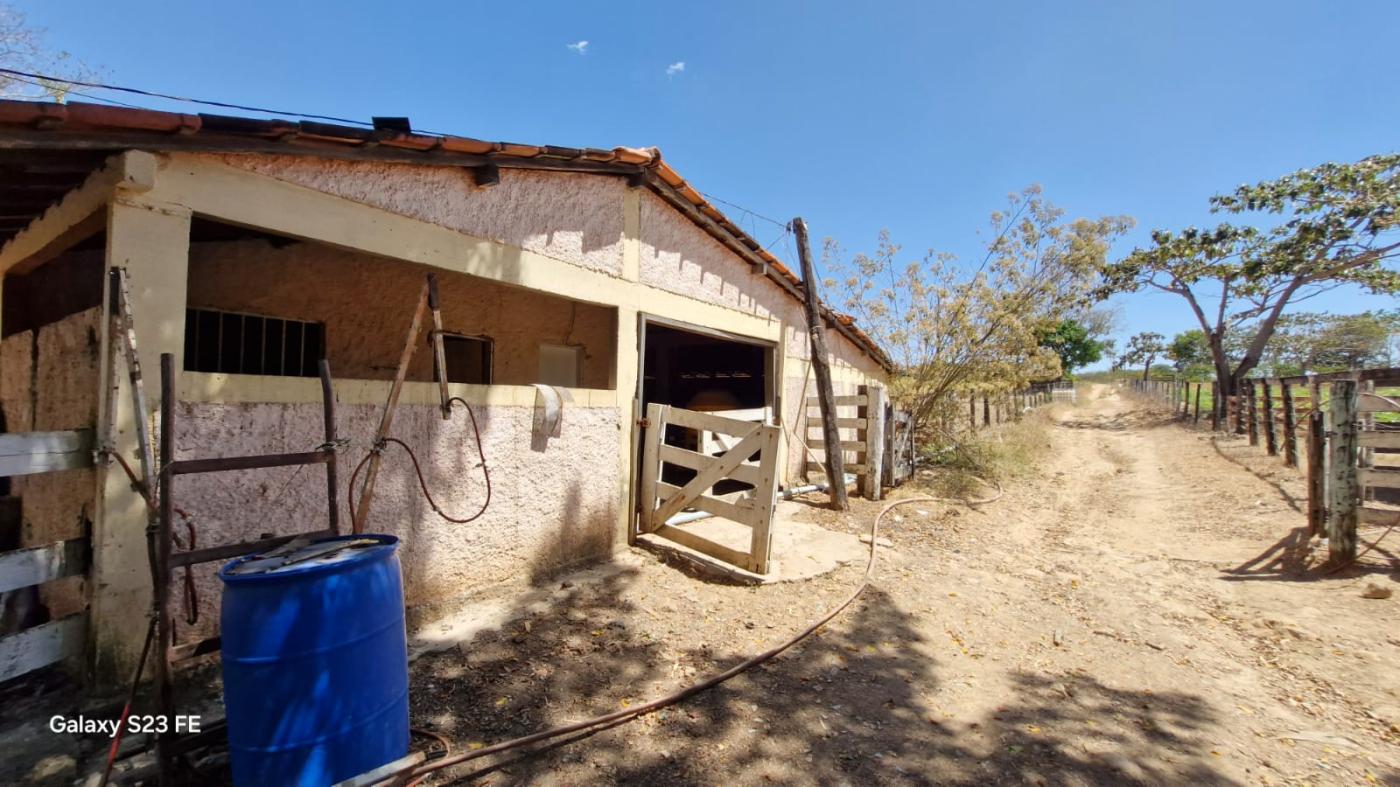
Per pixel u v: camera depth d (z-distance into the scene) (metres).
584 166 5.54
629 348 6.21
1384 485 6.33
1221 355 22.98
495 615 4.51
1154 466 13.70
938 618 4.94
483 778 2.83
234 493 3.43
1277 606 5.25
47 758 2.68
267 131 3.34
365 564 2.59
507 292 6.98
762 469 5.46
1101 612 5.21
